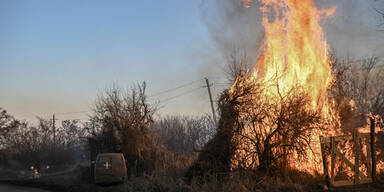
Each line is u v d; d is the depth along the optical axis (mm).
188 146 36375
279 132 15875
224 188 14328
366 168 15047
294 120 15594
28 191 22000
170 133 40469
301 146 15562
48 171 54000
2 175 45344
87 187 22031
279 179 15117
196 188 14977
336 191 13305
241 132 16578
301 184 14812
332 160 14148
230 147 16625
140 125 27469
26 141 56750
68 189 22109
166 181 17547
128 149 26500
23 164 54938
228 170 16453
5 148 55125
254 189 14477
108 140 27797
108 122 27719
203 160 17406
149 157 25891
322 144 14227
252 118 16391
